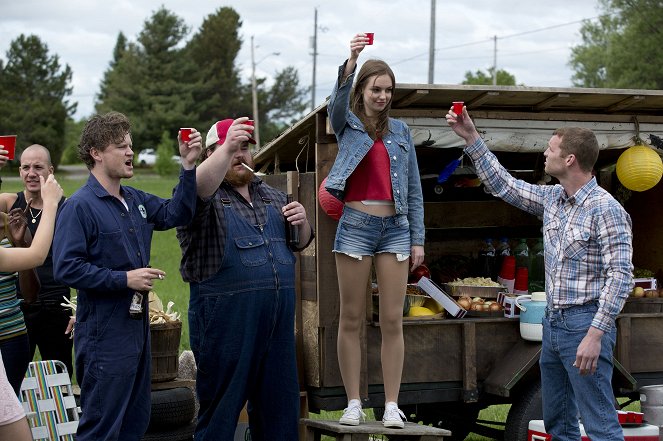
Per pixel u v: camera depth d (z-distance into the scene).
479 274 7.66
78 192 4.50
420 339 5.86
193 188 4.64
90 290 4.38
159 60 75.75
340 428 5.04
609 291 4.66
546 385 5.02
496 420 7.94
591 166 4.84
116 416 4.40
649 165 6.45
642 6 48.75
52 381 5.64
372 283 6.16
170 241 28.11
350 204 5.18
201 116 76.50
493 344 6.05
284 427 5.04
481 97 5.89
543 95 5.97
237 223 4.91
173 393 5.75
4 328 5.08
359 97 5.22
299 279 5.88
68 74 77.69
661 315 6.39
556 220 4.91
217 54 77.94
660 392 6.14
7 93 74.75
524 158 7.64
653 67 48.12
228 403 4.88
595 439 4.75
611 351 4.77
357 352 5.32
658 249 7.59
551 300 4.88
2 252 4.11
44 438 5.48
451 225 7.77
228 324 4.85
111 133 4.49
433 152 7.12
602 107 6.45
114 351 4.40
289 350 5.04
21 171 5.81
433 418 6.87
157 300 6.11
